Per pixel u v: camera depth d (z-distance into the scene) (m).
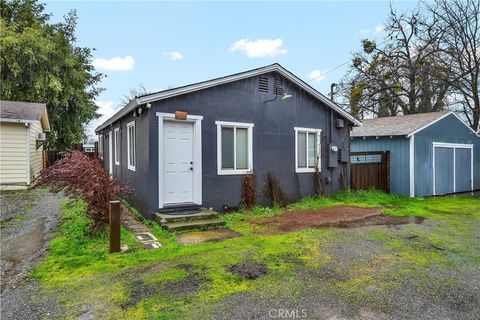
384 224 6.98
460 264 4.43
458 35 18.97
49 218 7.25
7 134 11.84
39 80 17.80
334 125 10.62
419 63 20.81
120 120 10.29
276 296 3.41
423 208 9.20
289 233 6.11
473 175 14.48
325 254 4.82
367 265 4.36
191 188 7.67
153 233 6.11
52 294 3.46
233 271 4.12
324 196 10.21
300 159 9.74
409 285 3.71
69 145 20.97
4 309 3.13
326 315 3.01
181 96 7.41
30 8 22.53
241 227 6.62
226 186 8.12
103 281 3.80
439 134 12.91
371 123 14.70
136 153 8.02
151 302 3.27
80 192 5.61
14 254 4.80
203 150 7.75
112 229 4.84
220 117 8.02
